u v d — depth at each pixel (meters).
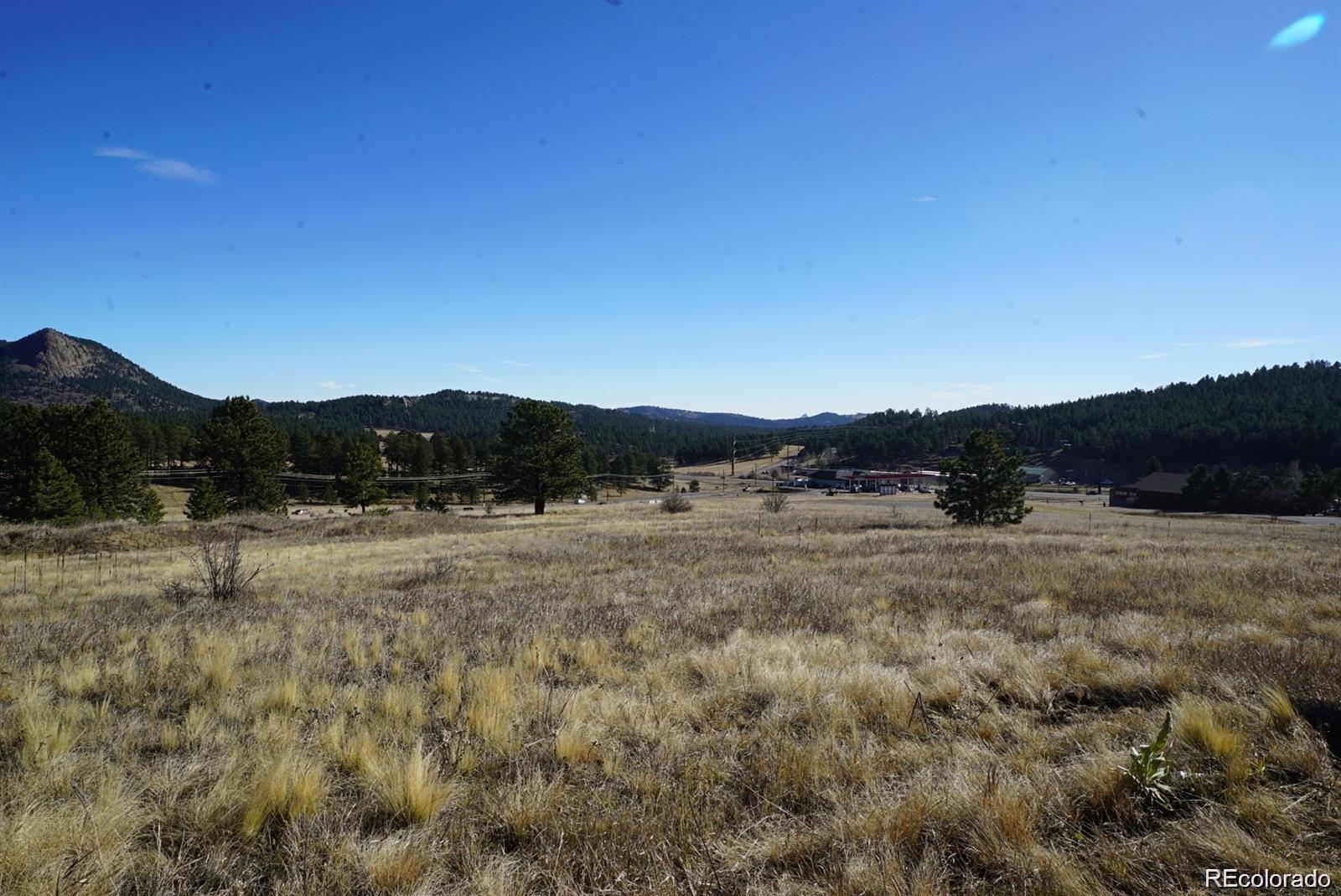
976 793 3.85
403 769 4.22
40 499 41.53
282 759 4.21
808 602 11.03
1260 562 15.54
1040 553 18.36
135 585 16.02
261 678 6.75
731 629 9.07
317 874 3.31
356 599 12.80
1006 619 9.20
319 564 20.89
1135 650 7.30
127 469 53.88
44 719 5.22
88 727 5.34
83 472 51.62
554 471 57.94
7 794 4.02
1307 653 6.47
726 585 13.43
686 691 6.36
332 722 5.25
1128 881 3.14
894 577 13.84
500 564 19.28
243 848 3.63
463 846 3.56
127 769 4.54
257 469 57.75
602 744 4.93
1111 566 14.83
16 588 15.54
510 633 8.98
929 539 24.38
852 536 26.78
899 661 7.23
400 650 8.19
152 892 3.20
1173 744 4.48
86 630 9.30
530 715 5.52
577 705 5.60
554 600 12.10
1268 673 5.79
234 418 57.72
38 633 9.08
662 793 4.11
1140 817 3.64
